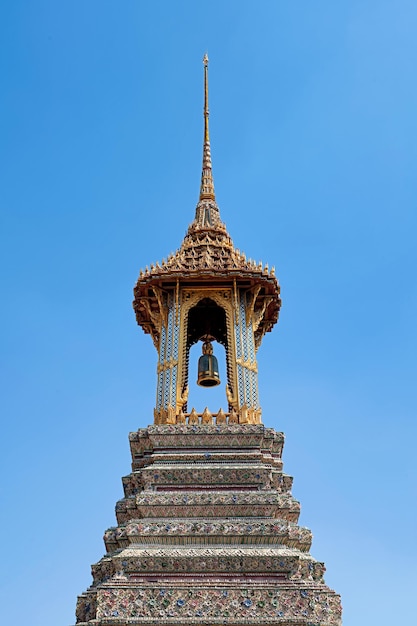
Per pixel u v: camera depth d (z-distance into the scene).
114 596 23.59
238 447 28.91
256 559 24.73
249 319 33.12
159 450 28.88
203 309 36.06
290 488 29.14
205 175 39.50
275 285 33.50
